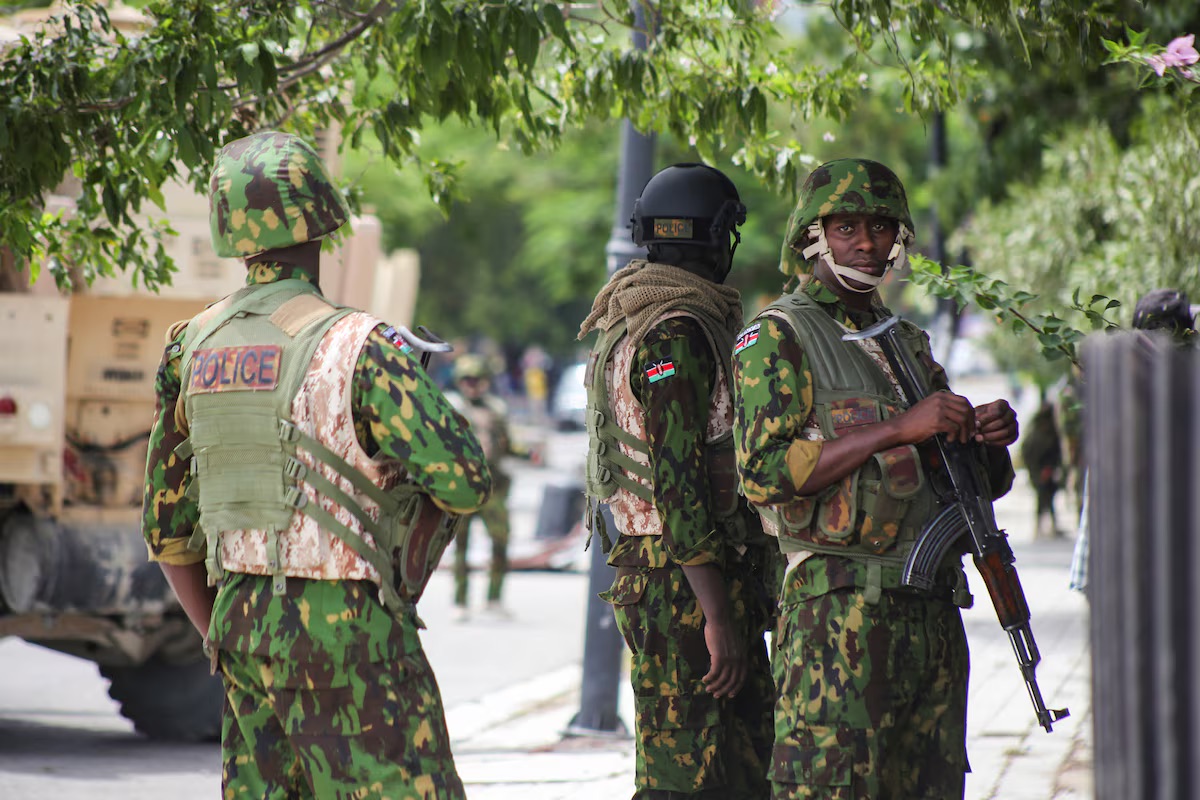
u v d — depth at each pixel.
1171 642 4.88
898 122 44.66
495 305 121.38
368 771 8.33
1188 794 4.84
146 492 9.37
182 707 20.61
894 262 9.81
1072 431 26.45
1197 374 4.89
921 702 9.45
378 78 15.24
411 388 8.38
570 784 17.58
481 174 69.56
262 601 8.52
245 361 8.61
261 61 11.55
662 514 10.25
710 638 10.26
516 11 11.25
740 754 10.84
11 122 11.85
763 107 14.43
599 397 10.96
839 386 9.43
